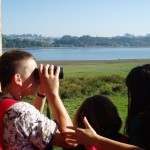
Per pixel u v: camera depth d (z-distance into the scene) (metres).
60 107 2.27
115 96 23.08
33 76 2.36
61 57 130.75
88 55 150.75
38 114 2.20
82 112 2.87
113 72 48.94
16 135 2.14
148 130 2.30
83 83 30.00
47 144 2.16
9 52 2.38
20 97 2.36
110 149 2.13
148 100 2.42
